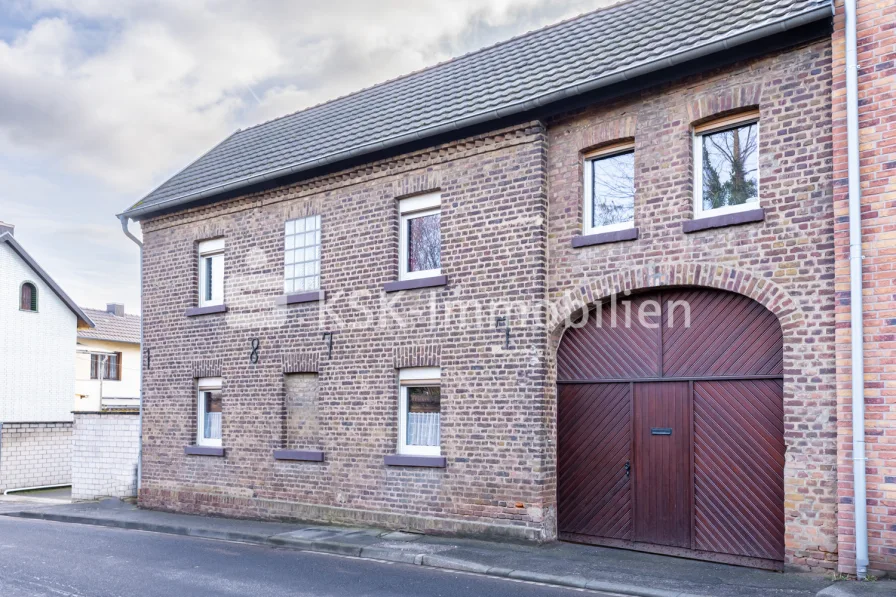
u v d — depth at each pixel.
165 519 14.15
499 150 11.15
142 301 16.44
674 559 9.37
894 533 7.61
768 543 8.78
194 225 15.58
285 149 14.70
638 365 10.03
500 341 10.88
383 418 12.16
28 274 29.80
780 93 8.87
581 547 10.12
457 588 8.34
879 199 7.96
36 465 23.39
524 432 10.49
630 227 10.16
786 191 8.76
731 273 9.09
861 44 8.20
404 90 14.35
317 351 13.20
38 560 10.35
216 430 15.00
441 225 11.75
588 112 10.48
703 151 9.70
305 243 13.66
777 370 8.87
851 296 7.99
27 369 29.39
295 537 11.43
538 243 10.62
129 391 38.97
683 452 9.53
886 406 7.74
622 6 12.20
